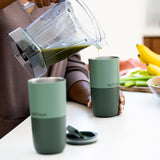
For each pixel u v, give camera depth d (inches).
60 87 35.9
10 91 62.9
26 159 36.4
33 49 46.4
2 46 61.7
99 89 48.8
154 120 48.1
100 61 47.9
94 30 48.3
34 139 37.4
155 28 189.8
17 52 47.9
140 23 170.2
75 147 39.3
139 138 41.6
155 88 55.6
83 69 68.2
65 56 49.8
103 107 49.3
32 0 49.4
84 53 123.5
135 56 158.4
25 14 62.7
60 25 47.9
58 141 37.0
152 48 181.2
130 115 50.6
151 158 36.1
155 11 189.8
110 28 140.9
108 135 42.7
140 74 72.6
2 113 63.8
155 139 41.1
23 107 63.8
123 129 44.7
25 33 46.3
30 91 36.2
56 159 36.2
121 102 51.2
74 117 50.4
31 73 49.2
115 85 49.1
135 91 66.1
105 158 36.3
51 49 48.2
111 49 142.6
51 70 65.3
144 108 54.2
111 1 140.8
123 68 82.3
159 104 56.2
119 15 146.0
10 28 61.2
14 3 61.9
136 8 157.8
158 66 75.8
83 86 59.7
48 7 65.2
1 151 38.8
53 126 36.4
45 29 47.6
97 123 47.3
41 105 35.9
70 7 47.9
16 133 44.3
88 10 47.9
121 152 37.7
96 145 39.7
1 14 61.1
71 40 48.3
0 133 64.5
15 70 62.5
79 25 47.9
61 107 36.5
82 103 57.9
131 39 155.9
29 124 47.7
